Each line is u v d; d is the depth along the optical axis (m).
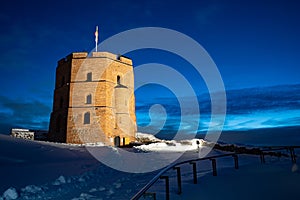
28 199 7.04
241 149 25.84
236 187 7.96
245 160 17.62
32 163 13.19
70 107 39.91
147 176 11.34
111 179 10.60
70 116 39.59
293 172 10.52
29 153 15.91
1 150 15.00
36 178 9.80
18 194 7.40
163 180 9.55
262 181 8.82
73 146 24.34
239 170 11.48
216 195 7.06
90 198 7.06
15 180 9.09
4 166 11.33
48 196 7.40
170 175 11.02
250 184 8.36
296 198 6.71
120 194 7.55
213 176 9.88
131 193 7.66
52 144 23.16
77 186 8.91
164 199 6.38
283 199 6.64
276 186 8.05
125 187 8.71
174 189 7.67
